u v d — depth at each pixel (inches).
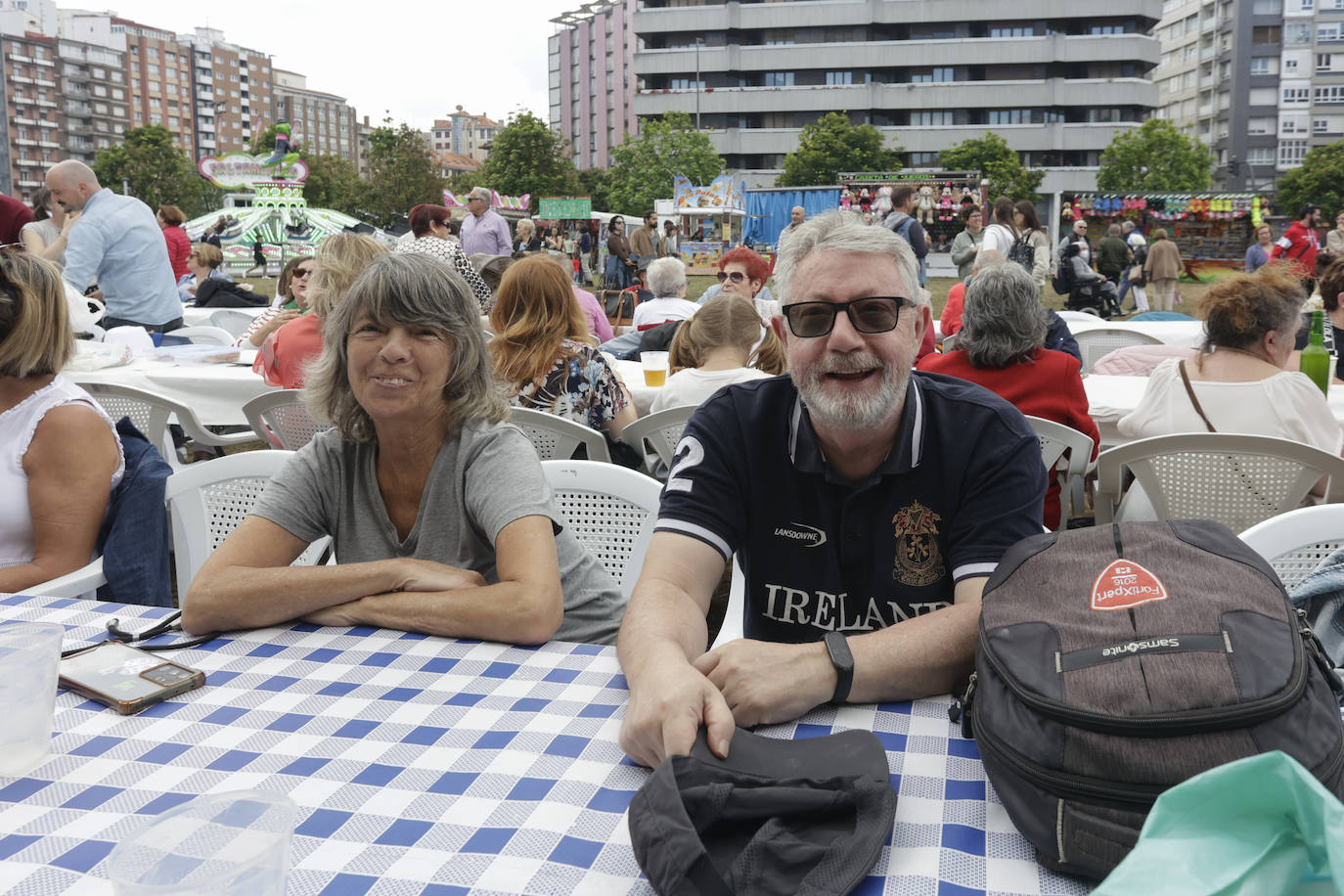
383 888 35.2
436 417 74.3
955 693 52.6
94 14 6481.3
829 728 49.0
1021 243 426.9
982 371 129.6
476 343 74.3
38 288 83.4
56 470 85.2
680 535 65.0
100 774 43.9
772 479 66.5
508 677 54.8
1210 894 27.5
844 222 62.6
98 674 53.4
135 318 252.2
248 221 1406.3
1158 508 112.8
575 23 5487.2
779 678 49.5
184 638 60.9
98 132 6333.7
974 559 61.6
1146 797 34.2
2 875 36.1
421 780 43.2
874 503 64.6
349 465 76.1
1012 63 3550.7
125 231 245.1
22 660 44.0
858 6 3649.1
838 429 62.2
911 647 51.6
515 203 1680.6
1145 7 3476.9
